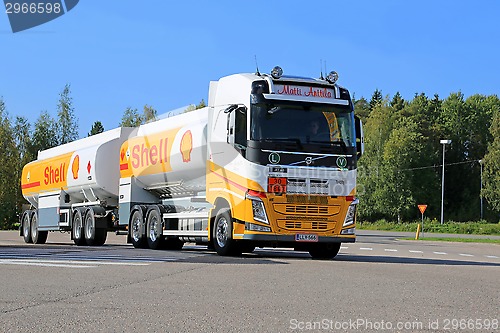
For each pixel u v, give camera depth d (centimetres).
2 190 8088
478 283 1212
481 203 10831
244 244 1828
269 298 941
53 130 9281
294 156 1767
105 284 1083
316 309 847
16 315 771
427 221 9062
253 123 1762
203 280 1158
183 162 2083
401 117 11062
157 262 1544
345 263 1656
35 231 3203
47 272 1270
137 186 2461
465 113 12169
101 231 2669
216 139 1903
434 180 10206
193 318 766
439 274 1384
